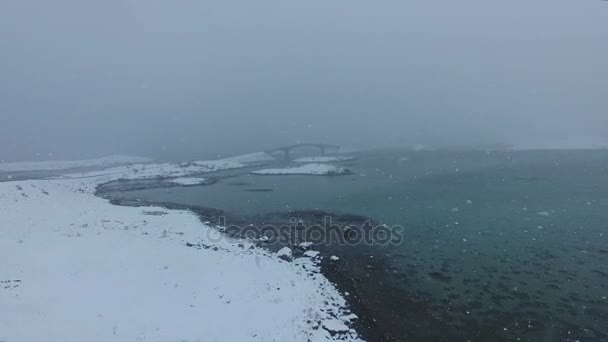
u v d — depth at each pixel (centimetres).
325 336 1276
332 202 4072
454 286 1772
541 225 2822
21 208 2659
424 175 6519
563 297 1634
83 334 1089
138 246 1983
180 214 3266
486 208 3491
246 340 1191
